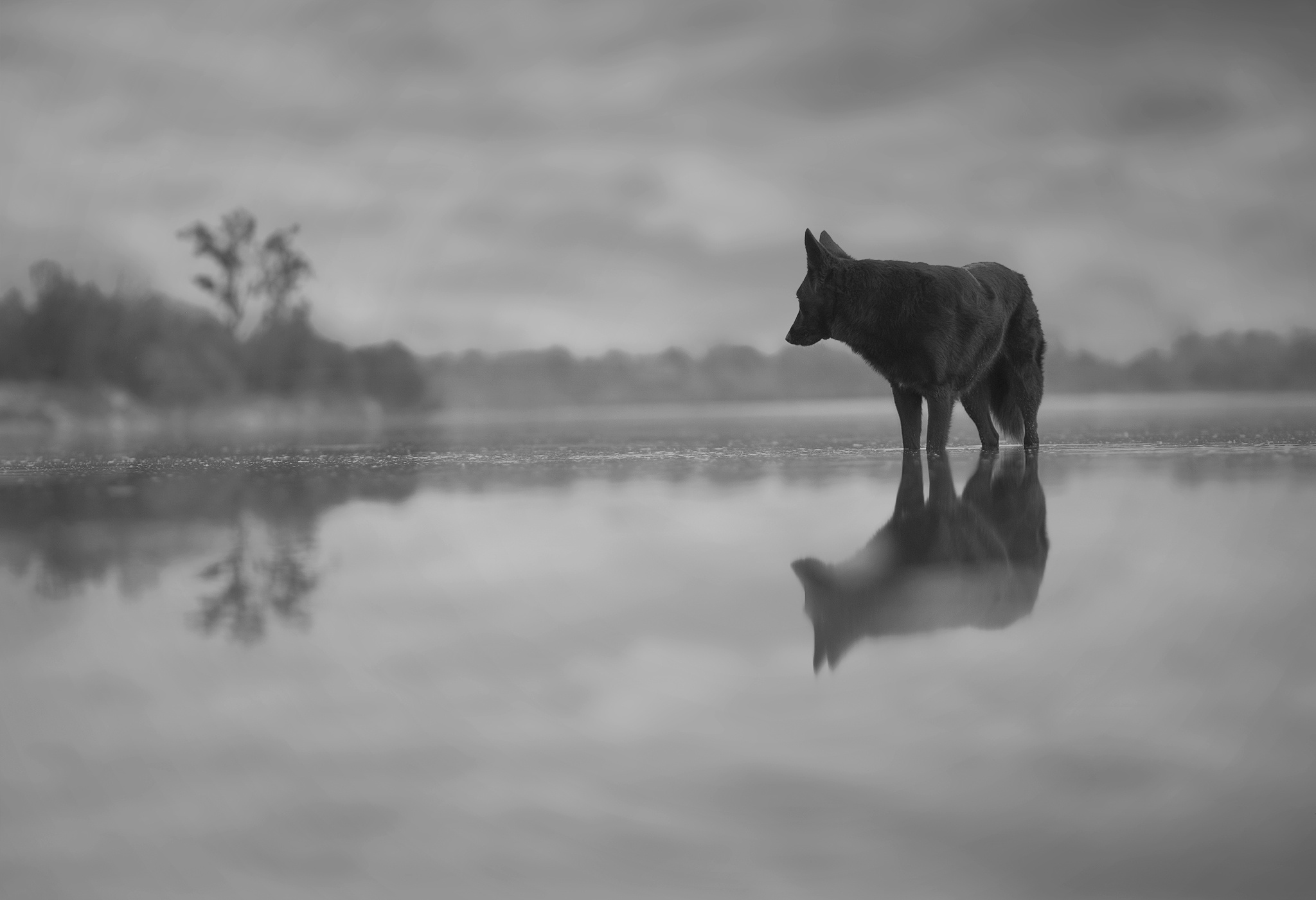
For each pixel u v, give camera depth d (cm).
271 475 838
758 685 212
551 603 306
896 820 145
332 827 145
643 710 198
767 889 126
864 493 610
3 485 778
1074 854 135
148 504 620
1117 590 312
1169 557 372
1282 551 381
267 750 177
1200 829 141
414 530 480
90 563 396
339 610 301
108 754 176
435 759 171
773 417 2006
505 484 718
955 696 204
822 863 133
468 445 1229
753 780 159
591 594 318
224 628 277
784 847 137
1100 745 173
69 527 509
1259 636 250
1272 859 133
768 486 666
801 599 303
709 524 484
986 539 421
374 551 419
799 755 170
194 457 1089
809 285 918
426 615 291
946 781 159
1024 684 210
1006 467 776
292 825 146
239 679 223
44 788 160
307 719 195
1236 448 930
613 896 125
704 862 133
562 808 150
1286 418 1500
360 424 2105
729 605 296
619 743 178
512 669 228
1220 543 404
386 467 901
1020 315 973
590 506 570
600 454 1024
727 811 148
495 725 188
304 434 1683
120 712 200
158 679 224
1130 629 259
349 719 194
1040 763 165
